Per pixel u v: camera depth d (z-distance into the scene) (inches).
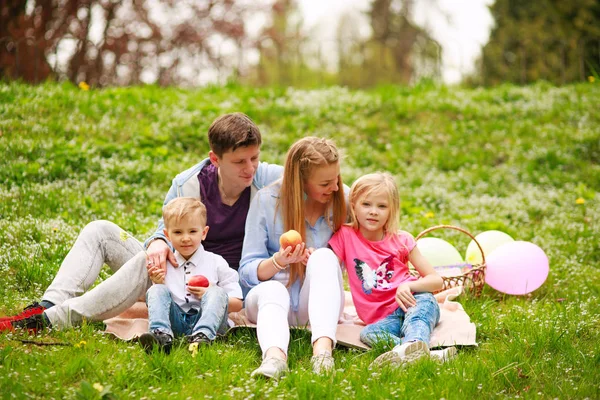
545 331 172.2
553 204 326.6
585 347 168.2
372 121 425.4
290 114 424.5
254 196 183.8
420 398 137.3
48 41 652.1
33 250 223.6
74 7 677.9
